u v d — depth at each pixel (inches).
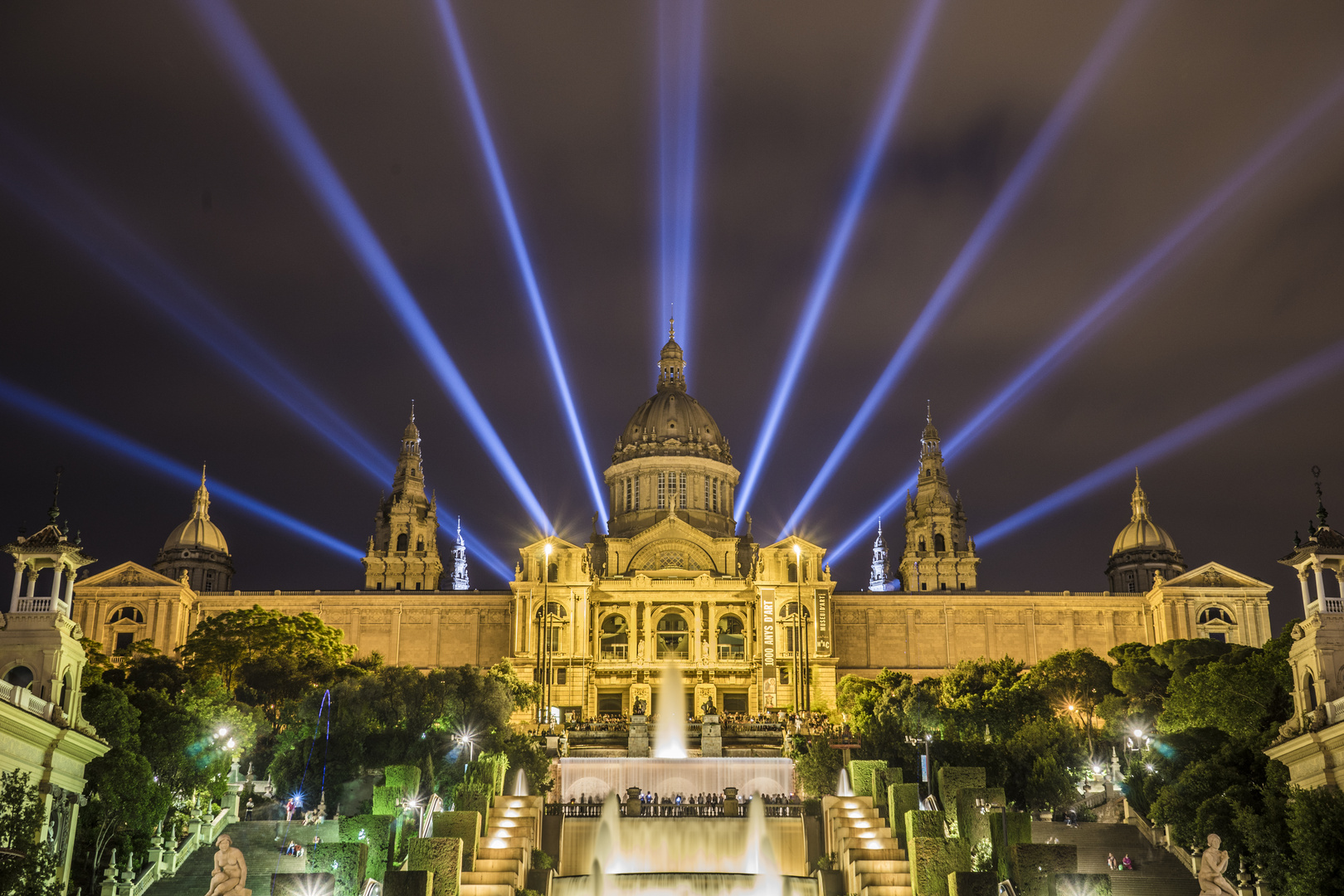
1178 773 4119.1
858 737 5442.9
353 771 4594.0
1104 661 6190.9
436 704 5009.8
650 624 7347.4
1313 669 3112.7
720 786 5054.1
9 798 2733.8
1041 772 4527.6
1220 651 5876.0
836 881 3826.3
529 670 7126.0
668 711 7145.7
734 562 7736.2
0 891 2647.6
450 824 3740.2
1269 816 3218.5
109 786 3486.7
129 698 4197.8
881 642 7495.1
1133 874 3661.4
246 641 6156.5
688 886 3843.5
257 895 3543.3
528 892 3656.5
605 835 4222.4
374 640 7465.6
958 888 3351.4
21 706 2866.6
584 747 5979.3
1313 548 3154.5
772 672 7101.4
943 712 5398.6
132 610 7263.8
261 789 4751.5
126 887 3440.0
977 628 7519.7
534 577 7303.2
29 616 3112.7
